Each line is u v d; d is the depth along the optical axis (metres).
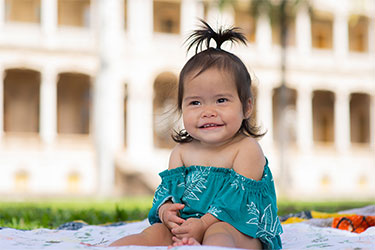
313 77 38.06
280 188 29.30
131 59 33.16
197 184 3.29
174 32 36.50
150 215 3.35
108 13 31.42
